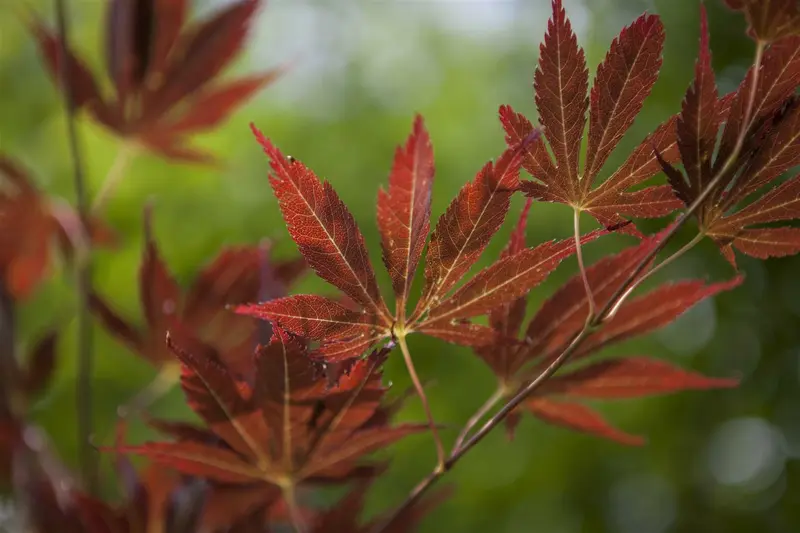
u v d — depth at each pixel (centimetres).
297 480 53
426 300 48
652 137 48
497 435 187
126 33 63
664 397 194
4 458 60
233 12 64
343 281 48
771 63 47
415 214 48
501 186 48
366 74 231
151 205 58
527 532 193
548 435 195
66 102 63
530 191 48
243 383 50
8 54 209
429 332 49
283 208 47
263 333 53
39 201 64
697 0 186
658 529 196
